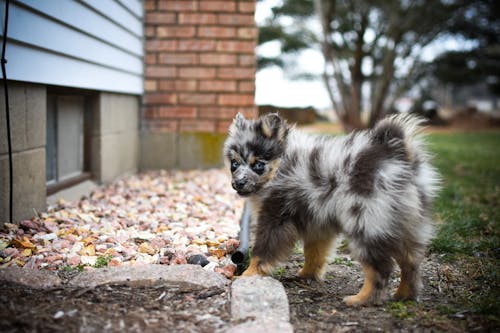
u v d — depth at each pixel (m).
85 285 1.34
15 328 1.08
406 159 1.35
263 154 1.48
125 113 2.72
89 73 2.21
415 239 1.38
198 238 1.74
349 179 1.35
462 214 2.23
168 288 1.35
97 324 1.14
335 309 1.35
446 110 11.04
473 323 1.27
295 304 1.38
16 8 1.65
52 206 1.98
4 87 1.62
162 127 2.95
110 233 1.73
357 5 5.66
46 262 1.47
